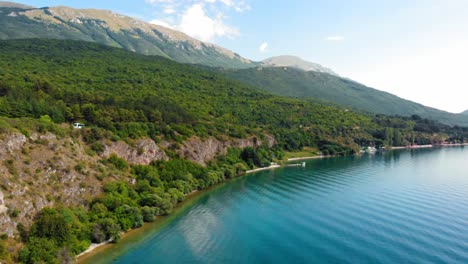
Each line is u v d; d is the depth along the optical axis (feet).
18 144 279.69
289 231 318.24
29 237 224.74
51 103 460.14
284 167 655.35
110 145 388.78
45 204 257.75
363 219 346.33
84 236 257.75
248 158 630.33
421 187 473.26
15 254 211.61
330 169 630.33
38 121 330.54
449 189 460.55
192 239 295.07
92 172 328.90
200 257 264.11
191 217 349.82
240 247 284.00
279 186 491.31
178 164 463.01
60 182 286.87
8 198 233.14
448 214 357.00
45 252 217.77
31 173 268.62
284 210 378.73
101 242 268.41
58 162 297.74
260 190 467.93
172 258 259.60
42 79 644.69
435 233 308.19
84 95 540.93
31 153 283.79
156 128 492.95
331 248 282.36
